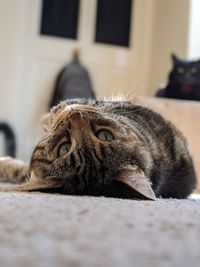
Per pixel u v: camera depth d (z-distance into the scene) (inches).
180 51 36.4
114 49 39.9
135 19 40.5
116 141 11.4
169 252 4.6
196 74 33.3
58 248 4.6
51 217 6.0
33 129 37.2
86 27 39.1
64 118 11.7
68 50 38.4
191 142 22.9
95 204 7.7
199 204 10.1
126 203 8.4
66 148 11.4
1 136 36.0
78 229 5.5
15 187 11.2
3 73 36.4
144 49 40.6
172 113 23.0
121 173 10.7
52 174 11.2
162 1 39.4
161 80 38.8
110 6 39.8
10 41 36.6
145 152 11.8
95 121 11.6
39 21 37.7
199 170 20.3
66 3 38.4
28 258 4.2
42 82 37.7
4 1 36.4
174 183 13.5
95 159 11.0
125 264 4.1
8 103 36.5
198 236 5.3
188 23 35.6
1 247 4.6
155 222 6.0
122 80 40.1
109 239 5.0
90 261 4.2
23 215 6.0
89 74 39.1
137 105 15.0
